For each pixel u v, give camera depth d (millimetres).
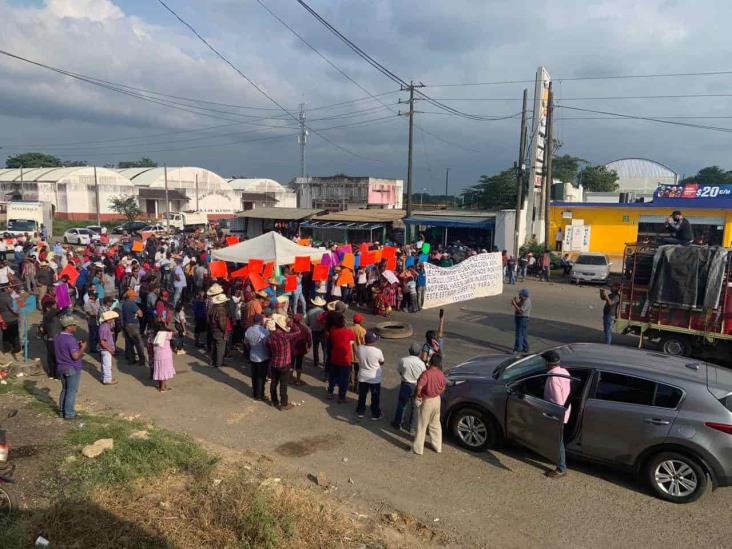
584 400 7227
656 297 12734
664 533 6078
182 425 8758
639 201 34094
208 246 25688
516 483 7145
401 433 8719
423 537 5898
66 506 5820
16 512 5723
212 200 73438
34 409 8945
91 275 16469
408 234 36125
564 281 27641
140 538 5414
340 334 9883
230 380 11133
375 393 9133
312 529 5801
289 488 6609
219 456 7449
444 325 16797
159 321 10805
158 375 10250
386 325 15617
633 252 13312
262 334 9906
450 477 7273
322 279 16172
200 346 13656
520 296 13492
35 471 6711
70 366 8500
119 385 10703
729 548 5820
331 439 8398
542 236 35750
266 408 9633
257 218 43156
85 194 63188
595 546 5828
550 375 7293
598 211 32438
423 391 7750
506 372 8086
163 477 6703
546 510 6508
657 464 6762
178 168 72312
